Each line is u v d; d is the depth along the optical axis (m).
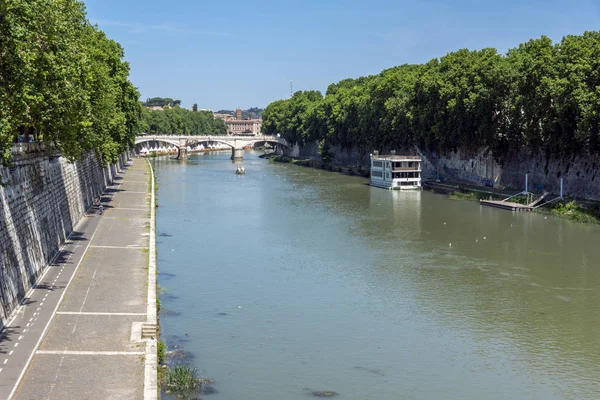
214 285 63.53
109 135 101.12
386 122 167.12
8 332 42.12
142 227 80.31
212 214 106.31
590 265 70.94
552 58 108.94
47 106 54.88
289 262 72.81
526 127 117.88
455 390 42.16
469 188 135.25
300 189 144.62
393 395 41.25
